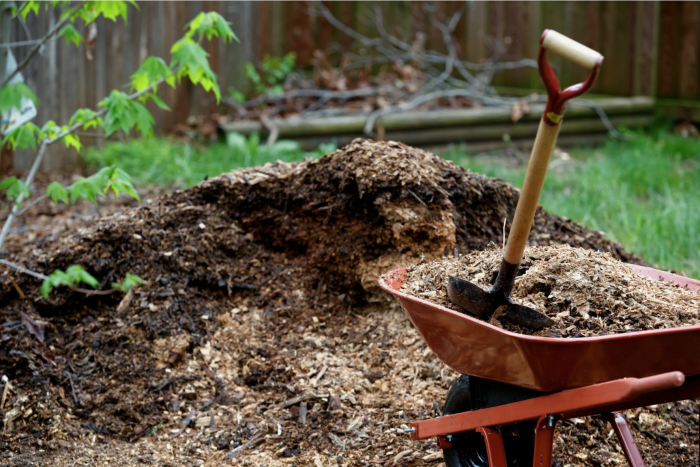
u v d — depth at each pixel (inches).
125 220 154.4
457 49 436.5
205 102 373.7
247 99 397.1
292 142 348.2
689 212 222.4
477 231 154.2
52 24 288.8
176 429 124.0
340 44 435.8
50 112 294.4
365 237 149.1
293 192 157.6
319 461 114.3
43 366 130.1
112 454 116.5
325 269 154.3
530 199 83.0
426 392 131.3
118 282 145.9
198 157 308.7
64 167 303.9
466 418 95.0
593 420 122.8
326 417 124.9
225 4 377.1
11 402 122.3
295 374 135.0
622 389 76.5
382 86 410.6
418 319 97.5
